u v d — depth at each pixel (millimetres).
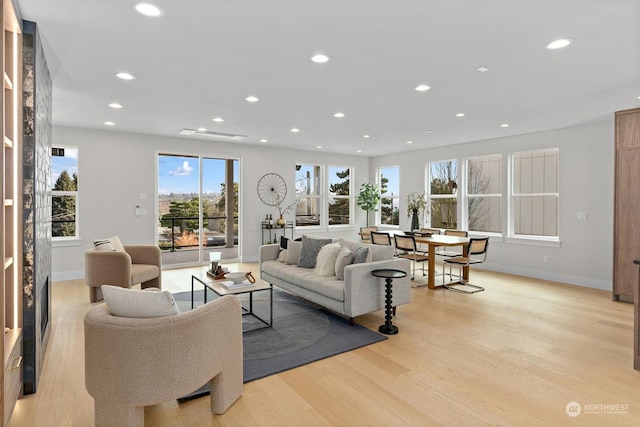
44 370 2830
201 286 5609
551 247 5984
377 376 2734
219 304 2254
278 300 4848
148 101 4293
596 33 2525
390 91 3855
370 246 4398
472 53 2877
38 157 2604
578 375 2748
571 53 2865
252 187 7719
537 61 3025
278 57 2971
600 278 5434
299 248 5109
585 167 5566
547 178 6242
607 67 3160
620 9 2199
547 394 2479
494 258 6797
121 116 5078
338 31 2518
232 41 2680
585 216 5574
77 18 2355
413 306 4547
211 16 2320
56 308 4379
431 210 8078
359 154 9031
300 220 8555
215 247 7859
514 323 3902
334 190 9086
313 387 2576
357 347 3264
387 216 9219
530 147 6223
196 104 4414
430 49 2799
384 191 9273
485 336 3531
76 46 2768
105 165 6156
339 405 2348
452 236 6312
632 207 4602
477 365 2912
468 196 7246
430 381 2654
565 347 3266
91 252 4484
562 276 5848
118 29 2506
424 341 3412
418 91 3857
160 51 2863
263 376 2730
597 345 3314
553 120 5219
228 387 2307
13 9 2086
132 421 1934
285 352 3150
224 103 4363
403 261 4125
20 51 2381
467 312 4293
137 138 6426
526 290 5344
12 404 2125
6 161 2359
